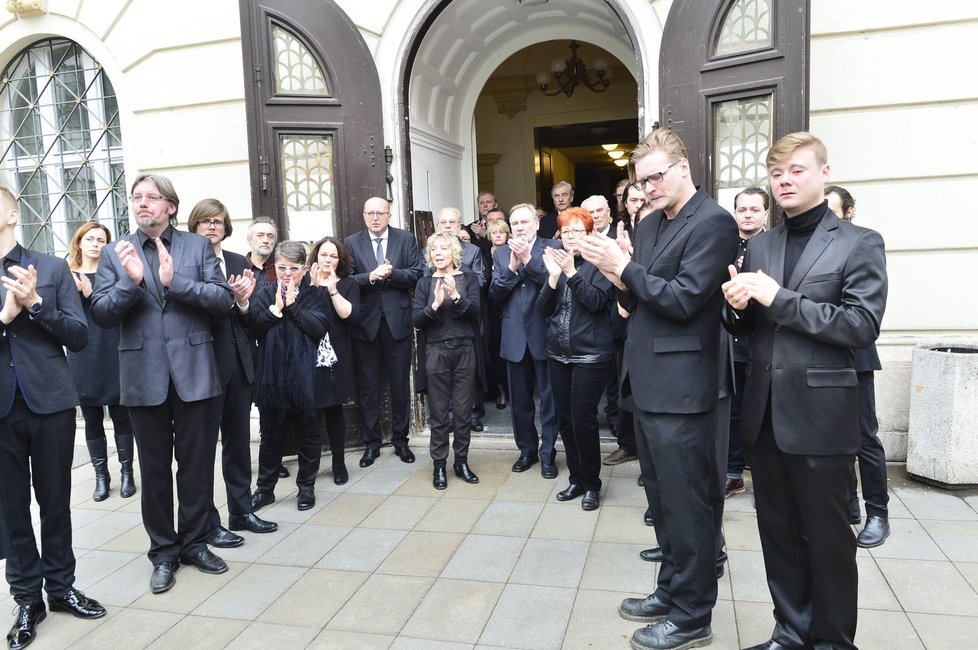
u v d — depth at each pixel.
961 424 4.01
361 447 5.29
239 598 3.13
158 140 5.61
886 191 4.50
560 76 9.20
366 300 4.85
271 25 4.94
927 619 2.73
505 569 3.29
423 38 5.30
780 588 2.44
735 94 4.21
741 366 4.02
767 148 4.23
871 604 2.85
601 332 3.77
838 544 2.23
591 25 6.26
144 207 3.16
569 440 4.07
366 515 4.01
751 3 4.20
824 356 2.19
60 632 2.90
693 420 2.53
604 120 9.37
